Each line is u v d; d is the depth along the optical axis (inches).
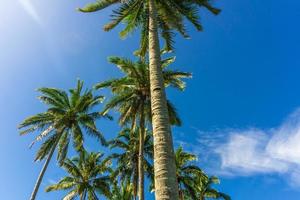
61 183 1542.8
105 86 1102.4
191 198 1460.4
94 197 1550.2
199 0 616.7
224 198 1637.6
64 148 1279.5
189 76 1097.4
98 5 587.5
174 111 1080.8
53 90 1291.8
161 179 297.7
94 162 1622.8
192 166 1502.2
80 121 1286.9
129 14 608.7
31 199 1110.4
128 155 1370.6
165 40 624.7
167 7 615.8
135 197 1274.6
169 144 327.6
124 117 1108.5
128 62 1071.0
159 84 395.2
